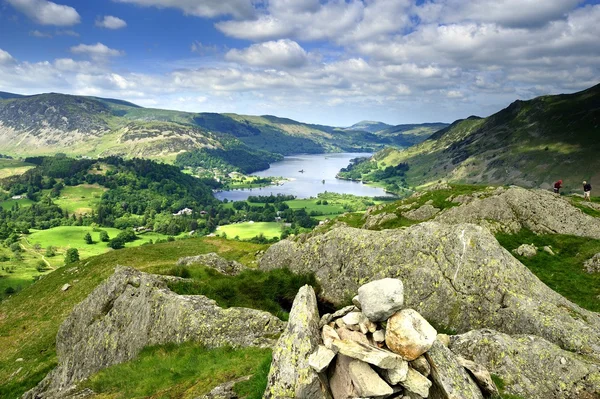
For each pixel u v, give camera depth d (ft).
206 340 90.43
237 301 114.52
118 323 113.19
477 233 102.12
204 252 277.23
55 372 122.21
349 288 114.01
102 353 110.11
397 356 43.57
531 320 79.00
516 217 171.01
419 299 96.89
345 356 45.60
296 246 136.87
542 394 59.67
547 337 74.84
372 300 48.06
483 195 203.31
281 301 118.62
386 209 262.88
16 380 134.21
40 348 157.28
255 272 132.67
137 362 92.12
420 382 42.50
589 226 157.58
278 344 51.80
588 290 115.14
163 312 103.14
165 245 297.94
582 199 199.72
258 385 55.21
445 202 231.71
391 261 110.22
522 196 180.04
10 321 196.95
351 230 128.47
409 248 109.70
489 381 51.03
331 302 114.93
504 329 82.02
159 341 98.07
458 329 88.48
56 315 190.49
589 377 59.77
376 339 47.78
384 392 40.78
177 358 86.48
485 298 89.15
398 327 45.98
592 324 78.38
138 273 127.85
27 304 216.33
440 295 94.63
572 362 62.23
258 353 78.69
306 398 44.88
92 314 125.90
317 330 52.60
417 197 258.37
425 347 44.27
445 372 46.26
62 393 90.07
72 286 222.89
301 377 45.85
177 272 136.15
